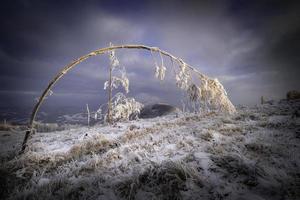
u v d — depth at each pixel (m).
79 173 5.46
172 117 16.41
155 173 4.59
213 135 7.09
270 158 4.92
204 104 7.21
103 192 4.27
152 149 6.57
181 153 5.97
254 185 3.92
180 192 3.95
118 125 15.04
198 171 4.70
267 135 6.80
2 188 4.86
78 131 15.10
